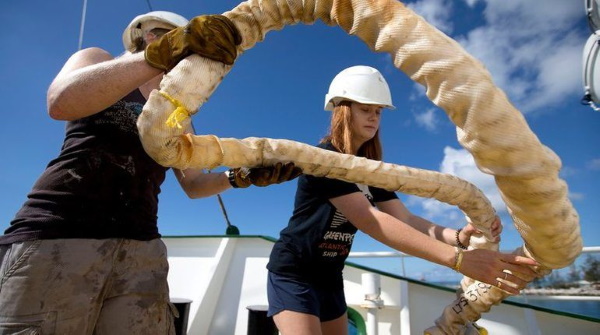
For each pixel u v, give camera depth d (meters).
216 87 1.04
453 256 1.49
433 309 3.44
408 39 0.91
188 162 1.10
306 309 1.93
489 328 3.22
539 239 1.15
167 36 1.08
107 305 1.44
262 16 1.10
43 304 1.29
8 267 1.31
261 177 1.25
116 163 1.49
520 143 0.89
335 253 2.10
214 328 3.67
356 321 3.48
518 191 0.99
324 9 1.06
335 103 2.31
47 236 1.33
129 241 1.50
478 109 0.87
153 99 0.97
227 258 4.02
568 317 3.08
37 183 1.46
